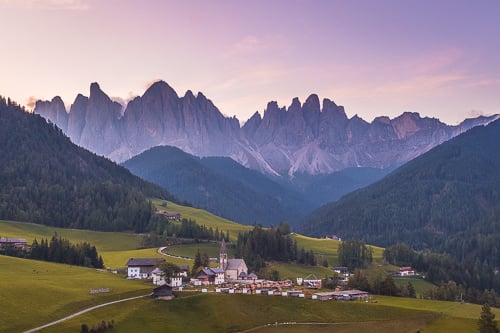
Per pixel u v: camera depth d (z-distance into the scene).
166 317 169.88
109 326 154.38
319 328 168.62
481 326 167.50
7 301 161.00
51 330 144.88
